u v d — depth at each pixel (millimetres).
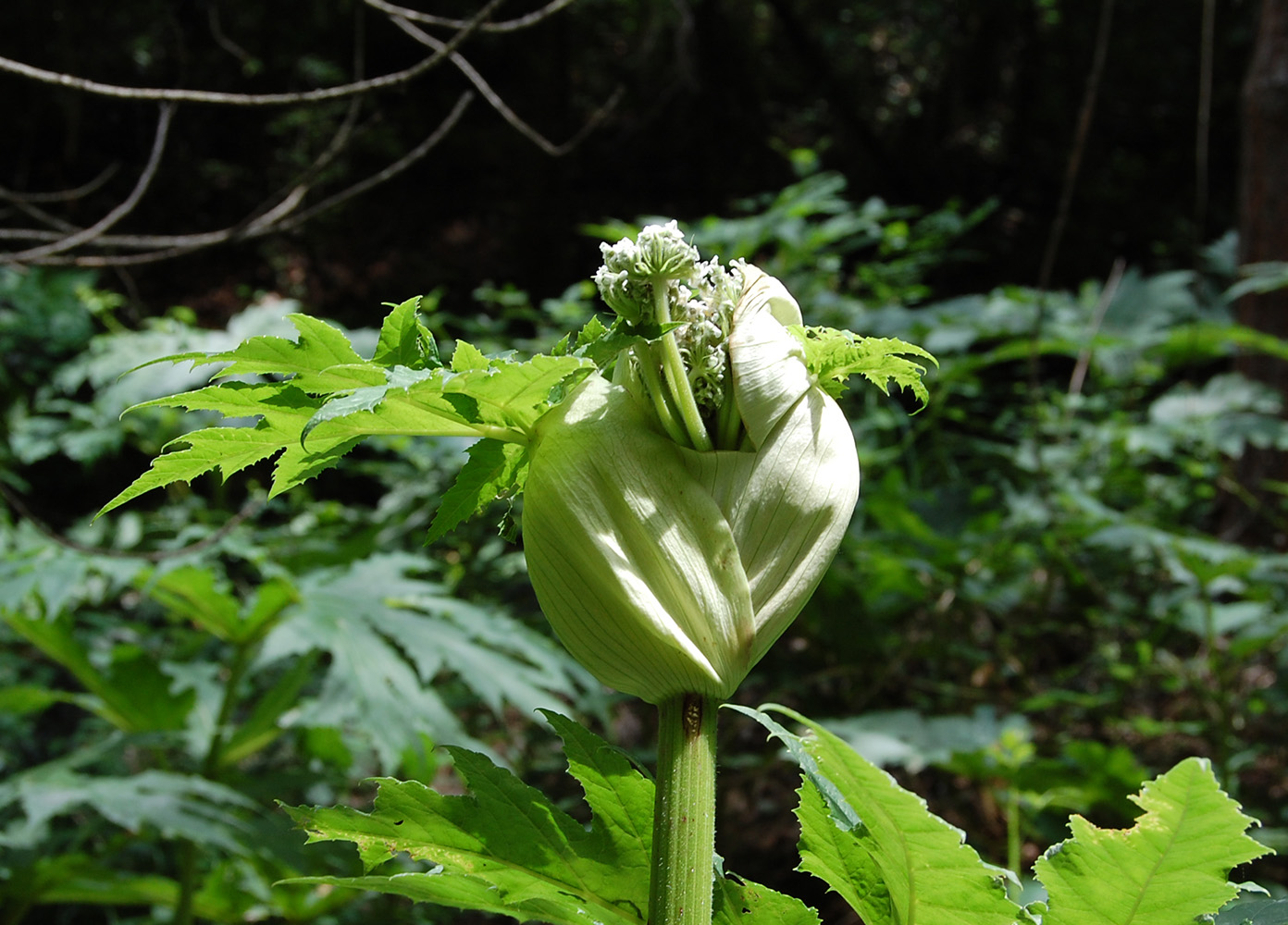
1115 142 14625
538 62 13039
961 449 5383
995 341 6141
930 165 14109
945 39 14789
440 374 801
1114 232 13180
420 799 915
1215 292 6297
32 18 9602
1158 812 729
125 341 5195
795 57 15156
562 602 878
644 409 911
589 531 861
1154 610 3746
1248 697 4008
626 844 937
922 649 4070
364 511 5711
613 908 944
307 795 3818
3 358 5855
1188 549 3482
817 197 5371
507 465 951
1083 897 788
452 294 12195
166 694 3227
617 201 13875
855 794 774
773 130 14789
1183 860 744
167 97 1976
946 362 5145
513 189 13141
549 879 941
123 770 3834
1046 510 4195
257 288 11391
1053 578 4305
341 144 2645
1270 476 5723
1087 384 6367
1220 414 4934
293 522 5059
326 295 11648
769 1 13062
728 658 862
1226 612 3580
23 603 3141
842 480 909
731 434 911
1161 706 4363
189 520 5117
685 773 863
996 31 14664
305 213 2605
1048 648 4715
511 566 4434
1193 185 13867
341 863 2988
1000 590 4191
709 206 14039
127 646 3172
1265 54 6320
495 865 935
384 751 2604
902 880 833
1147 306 5684
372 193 12617
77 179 11297
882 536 4117
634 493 870
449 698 3809
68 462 8266
